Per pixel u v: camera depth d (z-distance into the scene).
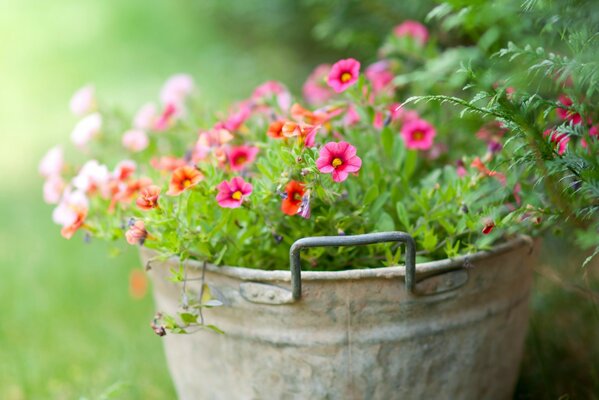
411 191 1.15
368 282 1.08
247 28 2.23
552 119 1.18
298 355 1.11
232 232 1.14
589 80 1.08
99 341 1.45
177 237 1.11
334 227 1.13
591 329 1.30
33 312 1.52
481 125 1.24
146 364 1.39
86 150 1.34
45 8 4.31
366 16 1.56
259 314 1.11
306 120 1.16
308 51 2.01
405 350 1.11
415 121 1.23
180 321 1.16
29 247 1.76
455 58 1.30
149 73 3.12
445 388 1.13
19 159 2.52
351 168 1.08
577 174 1.07
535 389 1.28
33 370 1.39
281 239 1.12
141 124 1.34
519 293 1.16
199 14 2.57
